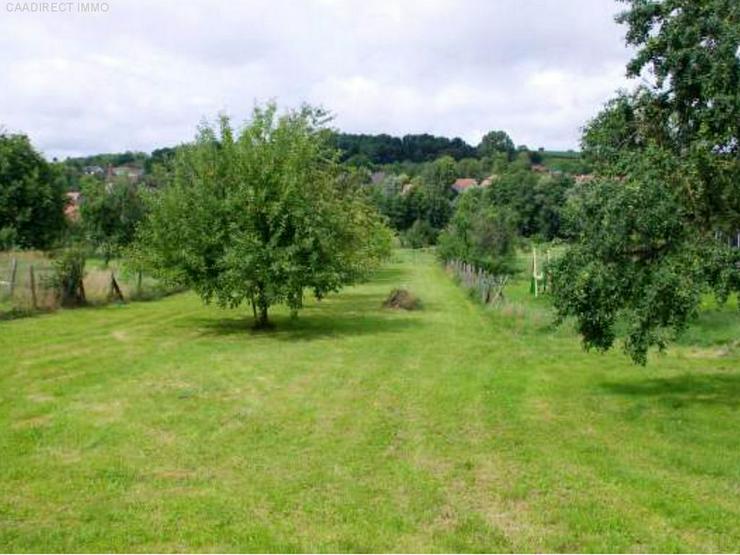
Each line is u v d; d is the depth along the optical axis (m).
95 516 6.67
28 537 6.19
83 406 10.96
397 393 12.04
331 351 16.41
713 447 8.87
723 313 19.81
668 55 10.24
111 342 17.47
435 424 10.04
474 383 12.89
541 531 6.38
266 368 14.24
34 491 7.30
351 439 9.24
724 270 9.42
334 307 26.34
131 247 21.73
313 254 18.61
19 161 49.88
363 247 24.19
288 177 18.39
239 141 19.11
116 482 7.57
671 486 7.47
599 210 9.93
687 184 9.88
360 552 5.95
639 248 10.08
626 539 6.20
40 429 9.62
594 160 11.24
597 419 10.32
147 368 14.12
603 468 8.08
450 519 6.64
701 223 10.36
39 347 16.45
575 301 10.23
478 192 72.81
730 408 10.83
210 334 19.12
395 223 93.94
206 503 6.98
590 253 10.15
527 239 62.47
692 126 10.57
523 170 85.88
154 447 8.85
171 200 18.73
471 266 37.41
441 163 123.19
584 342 10.81
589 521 6.55
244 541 6.13
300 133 19.98
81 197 39.16
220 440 9.16
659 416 10.41
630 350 10.22
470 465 8.19
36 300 23.16
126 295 27.70
